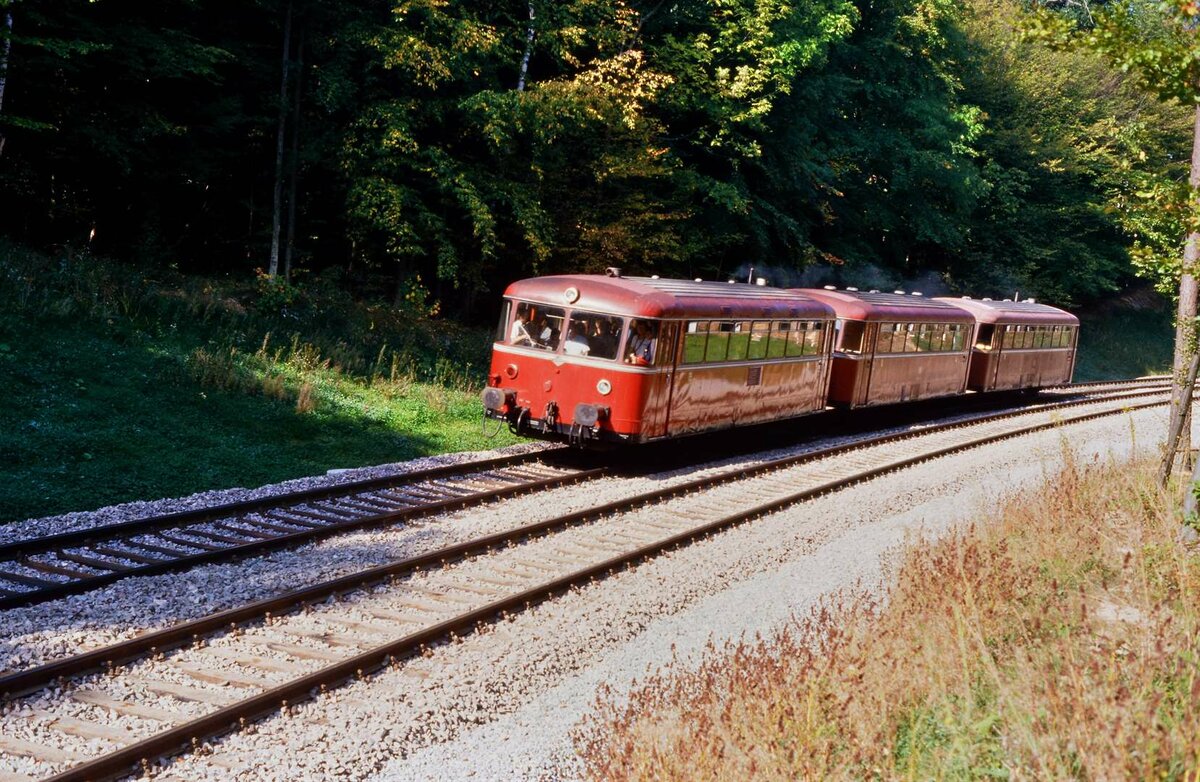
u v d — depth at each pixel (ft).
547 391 53.47
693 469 55.72
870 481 54.75
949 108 127.75
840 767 18.67
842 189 120.26
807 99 99.04
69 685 23.47
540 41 77.20
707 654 28.99
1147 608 24.22
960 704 21.72
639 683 26.58
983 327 94.12
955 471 59.31
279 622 28.30
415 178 78.54
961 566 28.17
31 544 31.96
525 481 48.78
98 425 46.44
